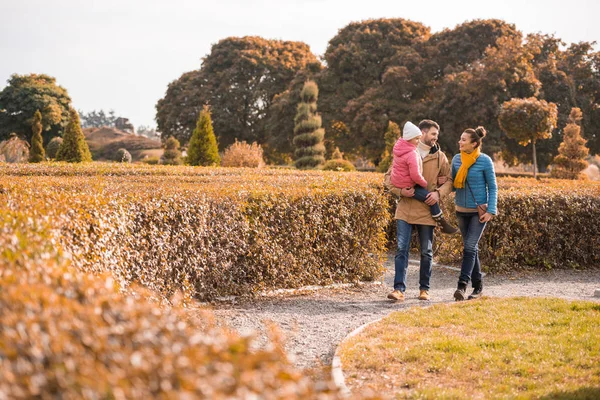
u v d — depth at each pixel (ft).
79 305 7.70
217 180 39.24
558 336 17.79
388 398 13.47
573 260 35.37
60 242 14.70
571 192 35.68
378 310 23.13
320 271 27.66
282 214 26.14
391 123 108.17
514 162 141.79
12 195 17.72
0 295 7.43
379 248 30.04
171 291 21.90
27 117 197.77
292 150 145.38
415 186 25.05
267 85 159.94
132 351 6.91
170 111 165.27
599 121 138.31
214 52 165.99
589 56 142.10
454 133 123.65
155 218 21.17
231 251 24.61
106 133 256.52
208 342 7.47
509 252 33.58
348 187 30.07
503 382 14.37
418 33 147.84
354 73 143.13
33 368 6.22
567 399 13.15
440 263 36.01
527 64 123.24
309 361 16.63
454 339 17.51
